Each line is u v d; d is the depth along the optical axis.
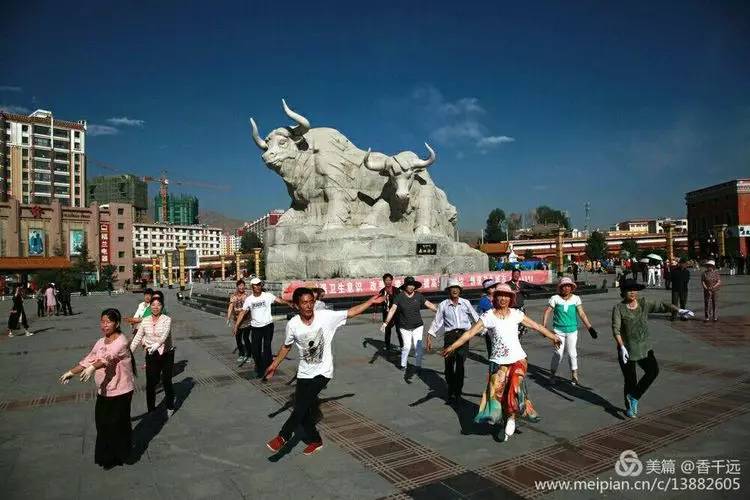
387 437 4.74
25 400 6.41
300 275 17.62
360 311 4.65
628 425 4.86
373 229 17.75
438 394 6.22
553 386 6.38
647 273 26.69
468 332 4.76
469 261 19.52
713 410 5.19
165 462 4.29
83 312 22.33
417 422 5.15
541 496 3.51
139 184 145.50
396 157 18.28
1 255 59.38
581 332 10.72
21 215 61.44
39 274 43.50
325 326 4.43
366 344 9.83
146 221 138.12
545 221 94.94
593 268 49.84
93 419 5.59
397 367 7.79
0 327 16.14
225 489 3.75
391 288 8.87
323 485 3.77
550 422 5.02
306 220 19.05
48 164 88.44
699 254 58.59
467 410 5.54
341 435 4.83
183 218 190.88
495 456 4.23
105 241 68.12
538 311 15.50
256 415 5.57
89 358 4.16
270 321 7.46
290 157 18.58
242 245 84.31
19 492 3.78
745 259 32.78
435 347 9.45
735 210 52.25
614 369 7.22
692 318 12.32
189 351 9.70
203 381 7.23
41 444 4.80
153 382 5.59
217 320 15.28
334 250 17.06
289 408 5.81
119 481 3.94
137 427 5.22
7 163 83.88
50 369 8.48
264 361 7.41
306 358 4.37
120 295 44.66
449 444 4.52
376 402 5.89
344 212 18.41
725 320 11.80
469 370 7.54
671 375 6.70
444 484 3.73
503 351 4.60
